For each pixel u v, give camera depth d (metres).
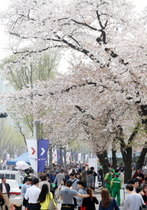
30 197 15.36
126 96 22.69
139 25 26.06
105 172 32.38
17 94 26.77
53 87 25.77
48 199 14.81
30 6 27.02
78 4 25.28
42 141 22.92
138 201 13.23
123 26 26.80
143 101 22.36
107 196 12.51
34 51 27.98
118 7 25.58
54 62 47.75
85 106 26.64
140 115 24.39
